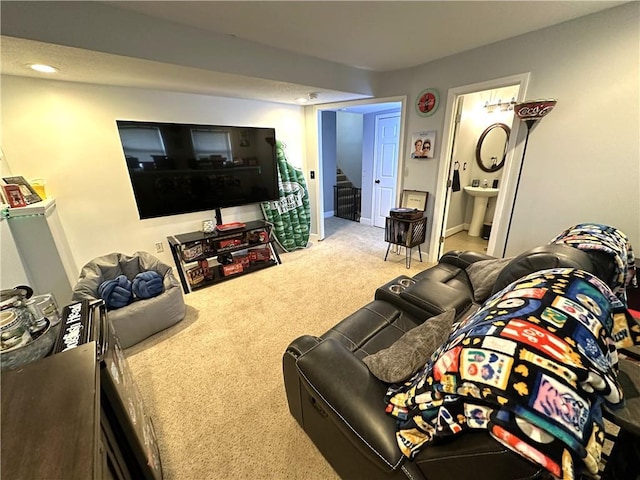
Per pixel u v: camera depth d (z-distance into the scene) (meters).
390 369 0.97
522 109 2.19
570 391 0.55
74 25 1.53
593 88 2.00
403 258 3.67
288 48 2.40
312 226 4.41
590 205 2.15
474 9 1.79
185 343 2.07
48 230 2.00
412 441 0.76
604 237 1.47
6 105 2.10
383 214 5.05
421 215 3.28
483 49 2.46
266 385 1.70
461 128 4.02
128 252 2.86
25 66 1.87
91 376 0.69
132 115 2.63
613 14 1.82
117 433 0.89
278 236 3.84
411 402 0.78
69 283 2.16
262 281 3.08
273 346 2.04
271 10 1.71
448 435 0.67
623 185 1.99
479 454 0.61
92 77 2.18
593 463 0.53
